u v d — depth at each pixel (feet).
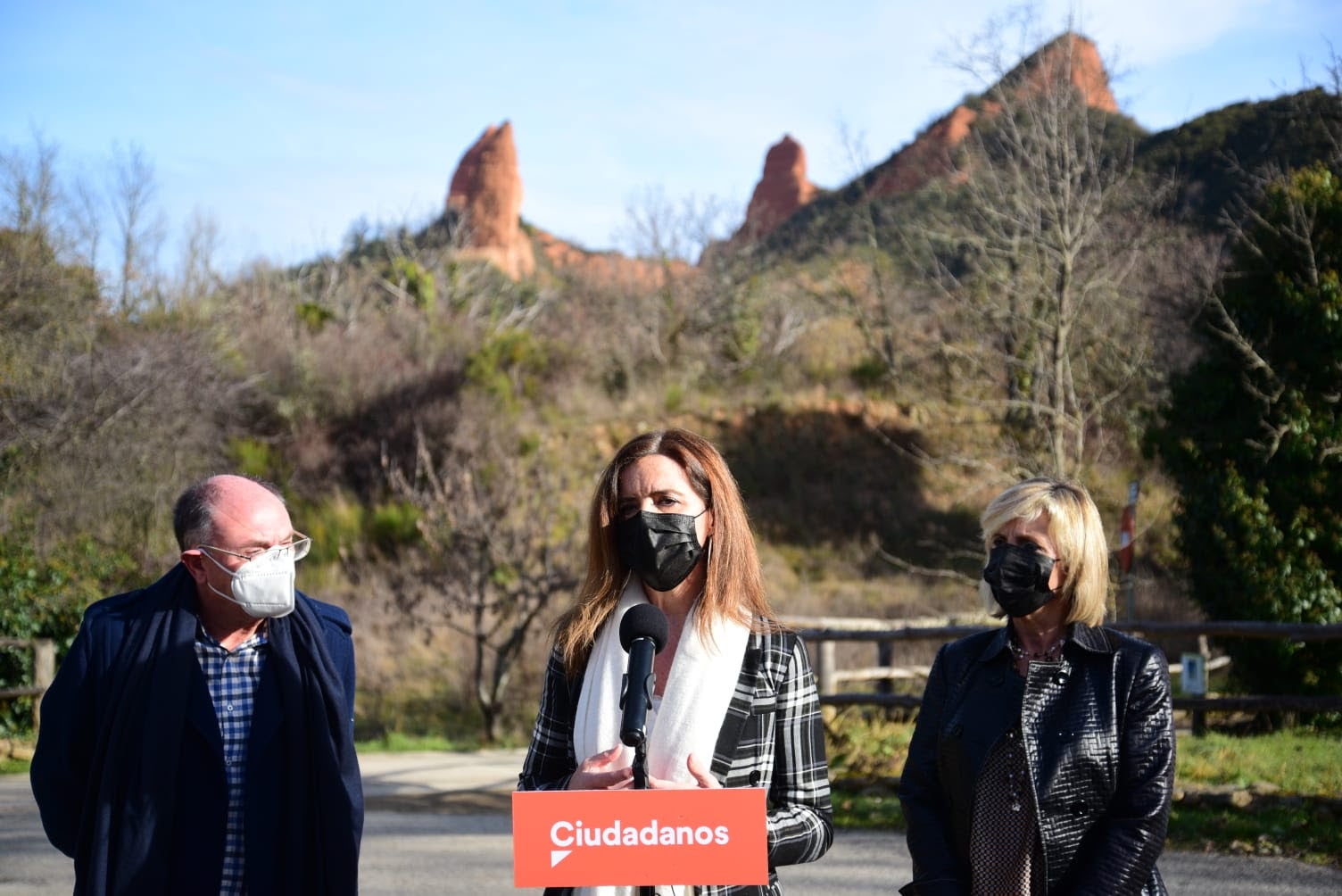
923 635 31.32
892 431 90.48
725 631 9.10
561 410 95.40
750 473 88.07
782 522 82.69
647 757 8.68
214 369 85.40
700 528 9.34
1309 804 24.66
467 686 53.52
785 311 108.27
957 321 81.97
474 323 116.67
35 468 63.77
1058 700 9.91
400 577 59.47
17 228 72.95
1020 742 9.85
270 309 110.73
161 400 72.79
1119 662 9.98
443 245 160.35
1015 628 10.46
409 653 57.52
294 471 84.64
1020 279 65.51
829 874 22.57
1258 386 40.78
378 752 42.57
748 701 9.05
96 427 67.51
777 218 259.39
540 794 7.57
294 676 10.19
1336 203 40.65
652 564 9.04
